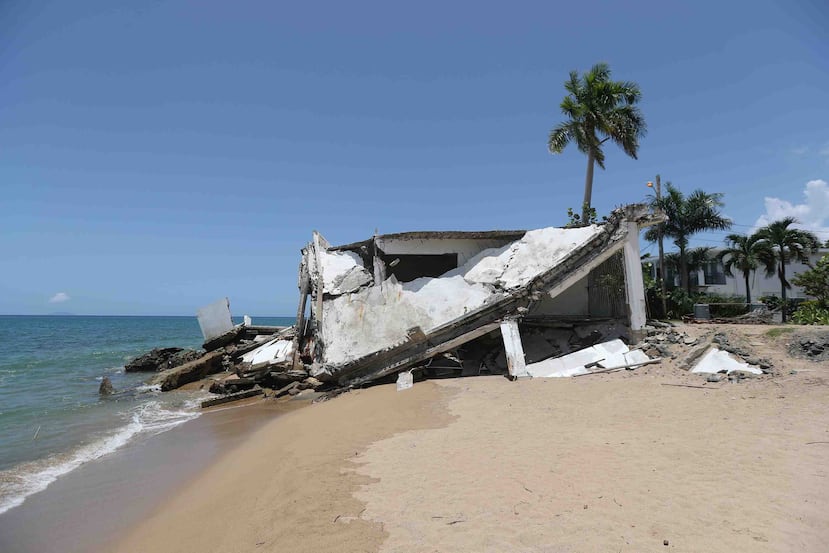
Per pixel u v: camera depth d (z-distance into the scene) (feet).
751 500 17.51
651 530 15.67
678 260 117.91
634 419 29.58
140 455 34.47
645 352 47.32
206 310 93.15
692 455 22.44
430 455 25.03
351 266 64.28
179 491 26.66
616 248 53.11
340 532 16.90
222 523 20.07
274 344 75.82
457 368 52.90
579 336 55.98
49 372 89.56
